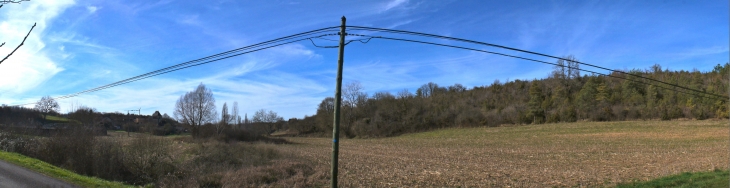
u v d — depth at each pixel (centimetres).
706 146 3409
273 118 10181
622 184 1616
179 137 5697
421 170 2392
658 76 7462
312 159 3138
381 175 2148
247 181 1928
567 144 4234
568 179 1859
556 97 8131
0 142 2486
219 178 2005
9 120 3152
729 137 4038
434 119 8088
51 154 2267
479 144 4816
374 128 7950
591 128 5850
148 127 5206
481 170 2375
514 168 2491
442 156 3478
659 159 2702
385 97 8688
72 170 2133
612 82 7894
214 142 3938
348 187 1788
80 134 2273
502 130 6656
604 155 3133
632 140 4231
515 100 8838
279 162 2628
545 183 1772
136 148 2319
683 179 1542
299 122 9231
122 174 2241
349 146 5059
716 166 1912
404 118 8206
